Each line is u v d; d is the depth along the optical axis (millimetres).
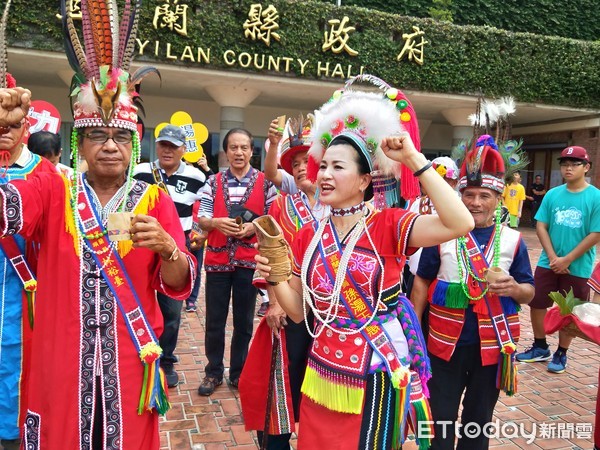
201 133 7703
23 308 2561
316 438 1864
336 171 1806
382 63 12086
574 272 4457
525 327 5891
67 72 10906
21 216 1749
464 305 2500
